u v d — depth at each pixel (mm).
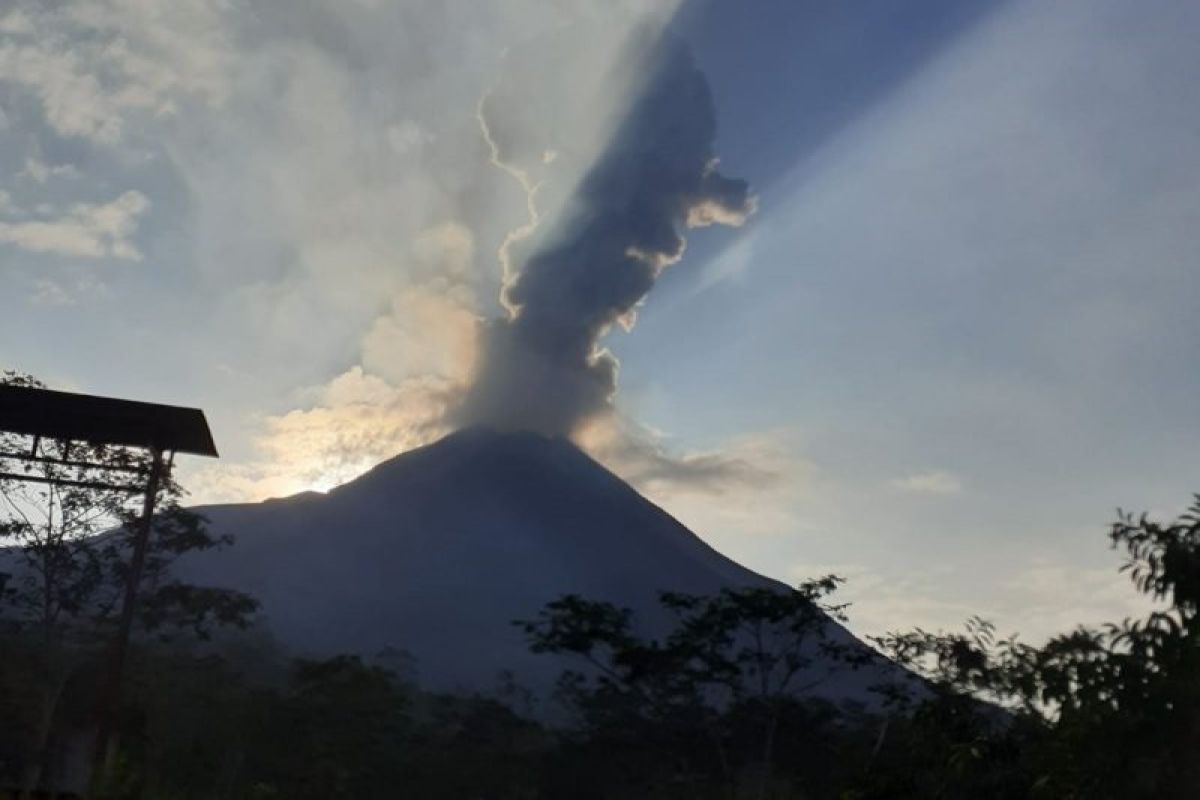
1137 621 9266
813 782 38469
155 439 27047
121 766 18109
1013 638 12078
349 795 46906
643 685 39781
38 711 34094
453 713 57688
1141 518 9359
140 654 45969
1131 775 9008
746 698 41656
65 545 38750
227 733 45500
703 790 41188
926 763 12219
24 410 26422
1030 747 11188
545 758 49906
